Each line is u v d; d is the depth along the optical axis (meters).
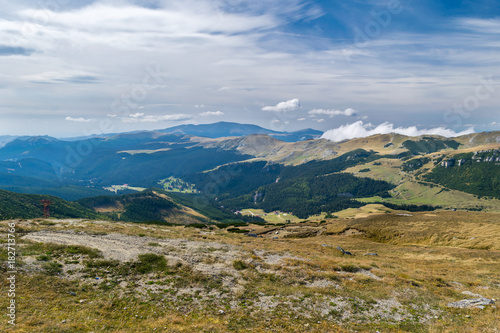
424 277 29.56
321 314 19.05
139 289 20.53
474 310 20.66
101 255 25.69
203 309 18.47
